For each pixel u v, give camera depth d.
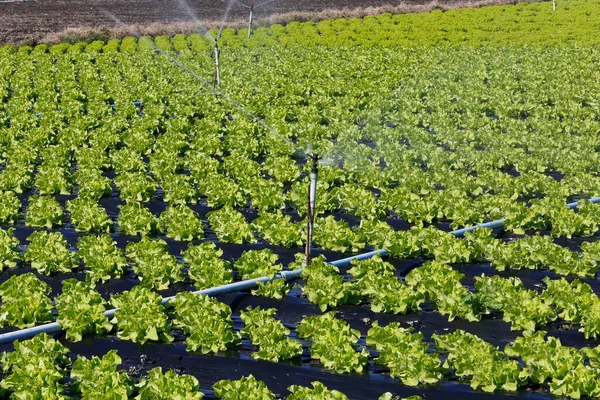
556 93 27.11
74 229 15.82
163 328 11.20
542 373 9.98
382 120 25.19
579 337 11.44
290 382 10.35
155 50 38.19
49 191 17.73
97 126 23.66
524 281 13.34
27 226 15.93
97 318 11.39
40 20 50.03
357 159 19.81
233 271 13.59
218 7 54.09
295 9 52.41
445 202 16.19
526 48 37.28
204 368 10.68
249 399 9.20
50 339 10.61
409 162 19.88
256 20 47.28
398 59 34.16
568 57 34.34
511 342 11.35
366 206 16.14
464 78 30.33
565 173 19.30
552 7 49.53
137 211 15.57
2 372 10.50
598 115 25.03
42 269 13.50
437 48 37.72
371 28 44.91
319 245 14.75
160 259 13.11
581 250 14.77
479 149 22.12
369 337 10.80
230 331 11.04
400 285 12.30
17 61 35.69
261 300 12.55
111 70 31.94
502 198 16.33
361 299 12.45
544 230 15.65
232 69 31.98
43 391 9.44
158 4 56.44
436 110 25.56
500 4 51.97
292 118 25.08
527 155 20.09
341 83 29.05
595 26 43.50
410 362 10.11
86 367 9.79
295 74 30.59
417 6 51.19
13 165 19.09
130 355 10.98
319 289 12.32
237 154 19.58
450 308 11.86
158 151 19.88
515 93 28.59
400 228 15.74
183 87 28.38
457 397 9.97
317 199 16.33
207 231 15.65
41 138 21.55
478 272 13.69
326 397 9.17
